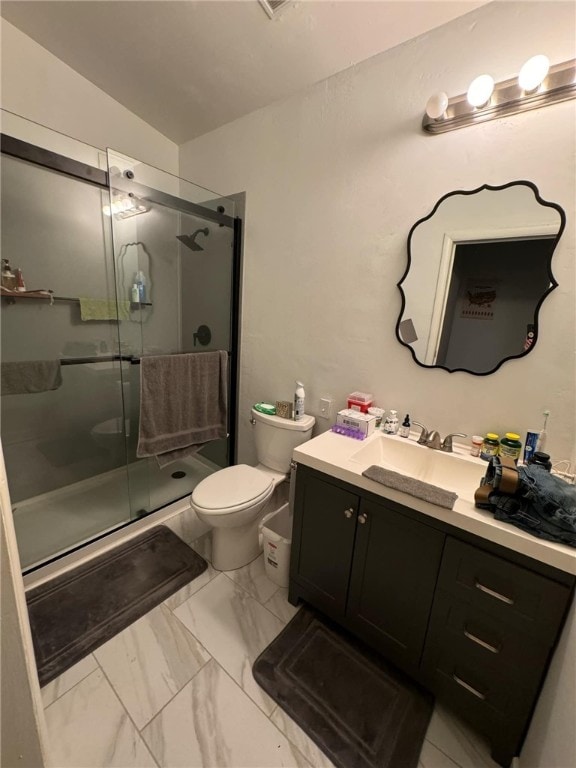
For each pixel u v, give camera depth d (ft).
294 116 5.62
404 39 4.36
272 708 3.76
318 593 4.66
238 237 6.86
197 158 7.39
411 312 4.83
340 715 3.71
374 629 4.15
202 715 3.67
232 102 6.06
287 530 6.07
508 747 3.31
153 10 4.53
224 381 7.27
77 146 5.70
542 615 2.95
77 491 7.27
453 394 4.66
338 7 4.08
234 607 4.97
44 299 6.31
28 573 5.13
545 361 3.95
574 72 3.32
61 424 6.98
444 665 3.63
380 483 3.70
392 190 4.77
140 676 4.00
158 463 6.77
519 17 3.65
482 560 3.19
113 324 7.27
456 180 4.26
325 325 5.86
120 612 4.77
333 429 5.19
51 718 3.56
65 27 5.05
